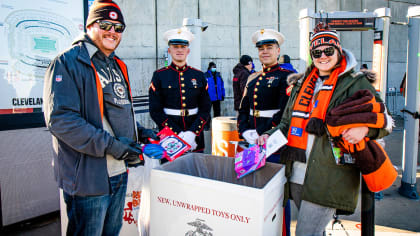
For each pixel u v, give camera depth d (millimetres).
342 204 1402
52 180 2717
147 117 6883
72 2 2648
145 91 7055
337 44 1457
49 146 2672
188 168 1713
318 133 1414
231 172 1688
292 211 2920
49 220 2666
